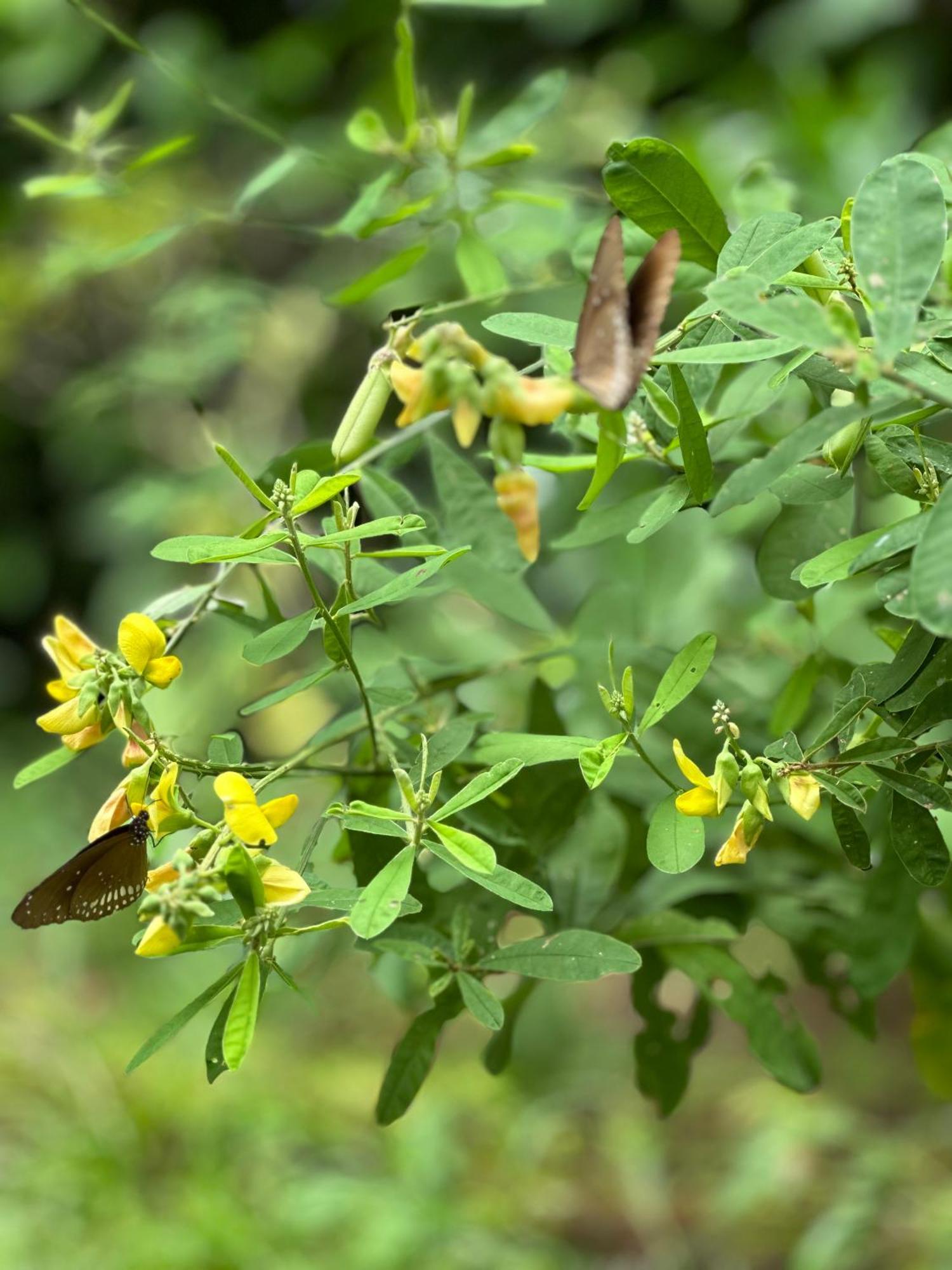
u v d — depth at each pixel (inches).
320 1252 84.0
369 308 80.2
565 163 81.0
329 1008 122.0
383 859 48.4
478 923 49.3
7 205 99.2
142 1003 115.0
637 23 96.8
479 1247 84.8
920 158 45.6
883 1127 109.7
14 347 107.1
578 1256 95.3
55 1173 88.3
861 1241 78.0
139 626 45.6
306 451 51.2
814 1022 128.0
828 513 48.6
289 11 104.2
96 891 45.6
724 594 60.1
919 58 90.4
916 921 50.0
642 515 48.6
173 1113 96.0
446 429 66.2
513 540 50.4
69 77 99.2
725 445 47.8
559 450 59.8
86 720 45.3
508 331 45.1
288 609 84.4
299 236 99.1
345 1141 97.3
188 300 84.4
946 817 52.0
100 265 56.2
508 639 61.5
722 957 51.3
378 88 95.7
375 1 98.1
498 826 49.5
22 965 122.3
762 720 52.7
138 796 45.3
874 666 45.3
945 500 41.3
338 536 44.6
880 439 45.6
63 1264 81.7
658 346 46.3
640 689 52.9
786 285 44.9
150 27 100.0
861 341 44.9
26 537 112.2
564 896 51.1
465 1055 121.0
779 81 86.0
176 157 93.4
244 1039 43.7
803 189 63.4
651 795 51.8
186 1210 84.3
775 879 52.5
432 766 46.8
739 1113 103.0
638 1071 52.2
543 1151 98.5
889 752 44.8
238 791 43.4
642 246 50.7
